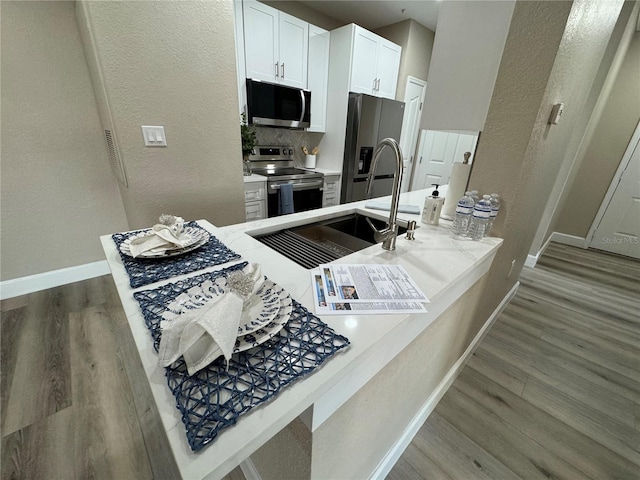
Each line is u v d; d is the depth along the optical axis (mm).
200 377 456
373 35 3180
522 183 1248
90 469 1058
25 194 1941
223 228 1201
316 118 3355
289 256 1093
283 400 427
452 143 3949
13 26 1684
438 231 1288
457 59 1218
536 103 1071
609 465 1171
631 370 1688
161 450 1124
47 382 1381
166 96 1598
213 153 1882
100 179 2186
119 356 1545
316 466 670
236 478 1086
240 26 2467
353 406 708
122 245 900
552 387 1539
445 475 1116
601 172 3555
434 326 1020
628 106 3258
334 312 651
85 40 1700
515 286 2439
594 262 3307
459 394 1469
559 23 960
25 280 2055
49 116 1907
